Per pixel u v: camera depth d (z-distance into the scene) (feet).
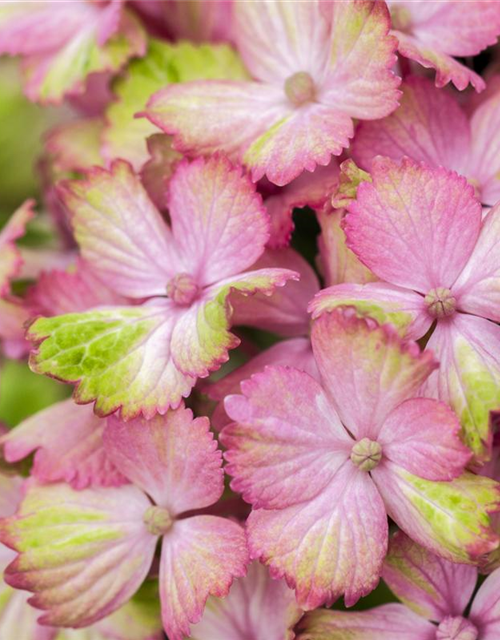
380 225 1.01
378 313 0.98
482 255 1.01
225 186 1.05
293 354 1.07
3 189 1.50
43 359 1.03
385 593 1.09
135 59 1.15
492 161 1.08
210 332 1.01
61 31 1.19
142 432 1.03
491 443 0.98
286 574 0.98
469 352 0.99
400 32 1.08
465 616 1.04
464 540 0.96
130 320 1.06
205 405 1.09
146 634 1.09
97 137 1.22
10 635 1.09
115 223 1.10
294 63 1.10
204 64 1.15
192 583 1.01
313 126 1.05
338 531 0.99
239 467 0.98
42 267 1.27
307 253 1.16
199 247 1.07
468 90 1.14
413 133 1.07
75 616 1.06
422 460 0.97
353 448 0.99
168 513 1.04
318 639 1.01
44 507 1.07
